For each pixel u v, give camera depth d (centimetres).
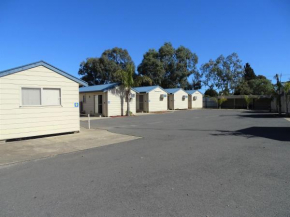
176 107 3600
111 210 362
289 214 339
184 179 488
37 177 526
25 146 880
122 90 2430
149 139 985
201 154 697
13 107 989
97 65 4950
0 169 600
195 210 355
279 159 627
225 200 387
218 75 5334
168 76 5162
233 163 597
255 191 420
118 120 1912
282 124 1474
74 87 1204
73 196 417
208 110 3475
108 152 762
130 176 515
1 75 950
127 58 5303
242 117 2106
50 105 1111
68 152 779
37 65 1059
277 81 2412
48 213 357
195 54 5400
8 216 349
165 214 346
